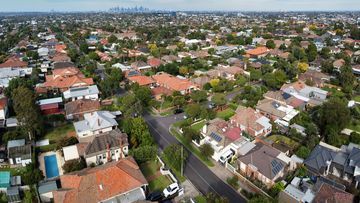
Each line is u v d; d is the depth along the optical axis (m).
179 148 61.38
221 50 180.38
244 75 126.88
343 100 89.94
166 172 58.62
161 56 165.62
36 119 71.81
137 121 71.25
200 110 83.31
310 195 48.56
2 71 120.12
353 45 190.38
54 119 80.44
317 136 69.62
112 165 53.53
